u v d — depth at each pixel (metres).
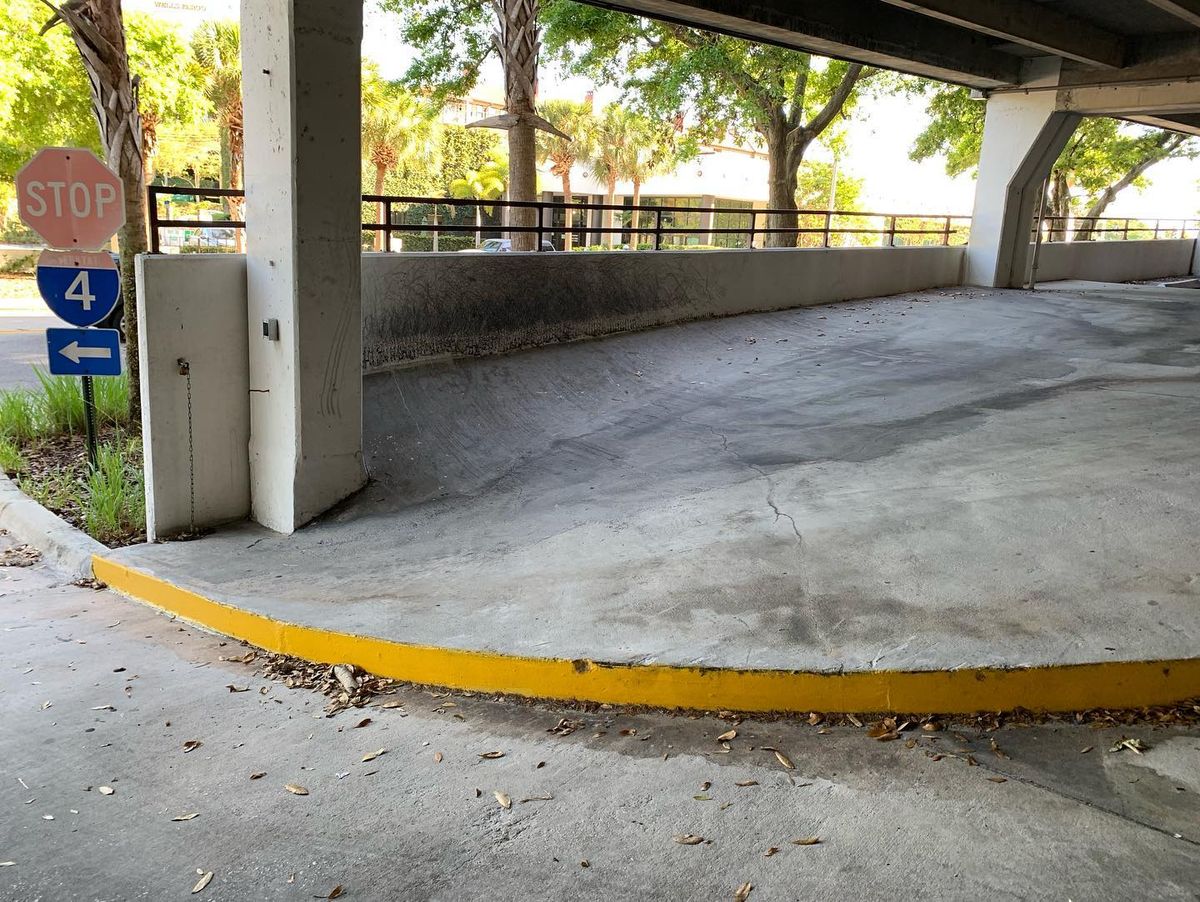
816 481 6.93
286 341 6.71
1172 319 15.02
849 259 16.72
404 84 20.34
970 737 3.71
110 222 7.50
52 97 25.20
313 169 6.55
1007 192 19.58
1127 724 3.78
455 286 9.97
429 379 9.41
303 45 6.32
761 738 3.77
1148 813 3.17
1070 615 4.39
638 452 8.19
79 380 10.16
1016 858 2.93
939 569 5.05
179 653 4.98
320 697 4.38
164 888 2.90
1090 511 5.78
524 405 9.45
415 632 4.65
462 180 52.88
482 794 3.43
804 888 2.82
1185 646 4.04
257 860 3.05
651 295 12.73
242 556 6.31
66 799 3.46
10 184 33.69
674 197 53.00
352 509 7.19
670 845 3.06
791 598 4.76
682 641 4.33
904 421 8.70
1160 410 8.56
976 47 17.14
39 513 7.34
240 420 7.10
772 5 12.43
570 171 49.94
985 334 13.55
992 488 6.40
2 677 4.63
